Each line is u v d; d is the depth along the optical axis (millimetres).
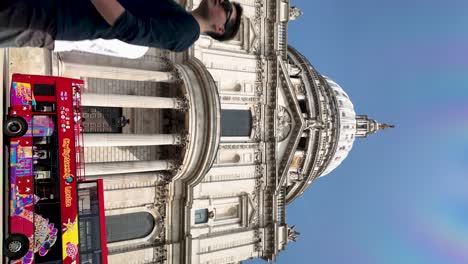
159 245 34812
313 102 49219
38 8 6047
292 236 44875
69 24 6262
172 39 7090
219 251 37406
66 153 20719
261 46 40719
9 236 18312
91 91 32312
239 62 38875
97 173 31078
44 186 20297
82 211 22047
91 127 32844
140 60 33281
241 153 38938
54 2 6121
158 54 34375
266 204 41094
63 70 29422
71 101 21125
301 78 48719
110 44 12945
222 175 37844
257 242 40125
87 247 21953
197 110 33562
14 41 7254
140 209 34406
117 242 33250
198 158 34156
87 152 32312
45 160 20422
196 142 33625
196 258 35906
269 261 41062
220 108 34156
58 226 20281
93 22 6371
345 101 68250
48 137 20578
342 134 65688
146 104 32281
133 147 34562
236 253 38750
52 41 7750
